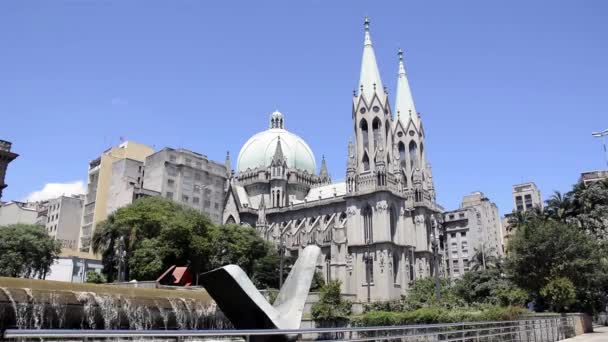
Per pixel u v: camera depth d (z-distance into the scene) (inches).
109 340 568.4
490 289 3225.9
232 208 5319.9
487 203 6830.7
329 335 1347.2
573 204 3031.5
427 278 3811.5
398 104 5329.7
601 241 2731.3
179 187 5349.4
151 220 3166.8
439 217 5123.0
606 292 2630.4
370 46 5017.2
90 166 6540.4
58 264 4527.6
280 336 626.2
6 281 1210.0
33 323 1231.5
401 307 2837.1
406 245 4360.2
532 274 2175.2
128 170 5639.8
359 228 4291.3
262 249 3868.1
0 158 3196.4
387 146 4603.8
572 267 2097.7
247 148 5984.3
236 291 642.8
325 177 6053.2
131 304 1429.6
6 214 6417.3
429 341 991.0
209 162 5753.0
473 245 6284.5
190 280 2699.3
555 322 1599.4
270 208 5290.4
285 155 5748.0
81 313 1323.8
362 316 2090.3
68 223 6505.9
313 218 4928.6
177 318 1539.1
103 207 5920.3
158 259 2935.5
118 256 2940.5
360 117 4675.2
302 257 733.3
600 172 5984.3
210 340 722.8
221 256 3555.6
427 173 5088.6
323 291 2374.5
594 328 2354.8
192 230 3208.7
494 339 1179.9
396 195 4362.7
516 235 2348.7
